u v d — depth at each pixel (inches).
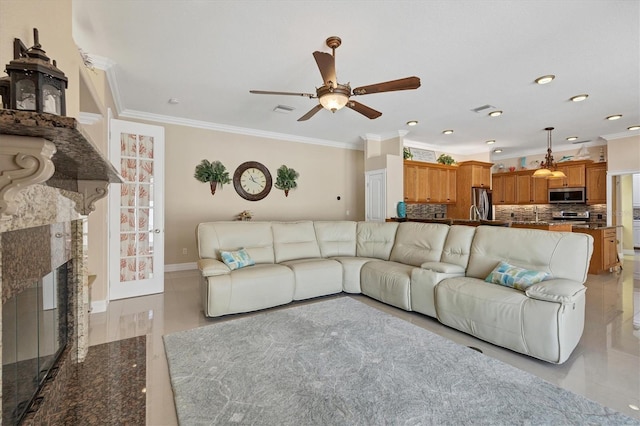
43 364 62.1
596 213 271.7
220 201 218.2
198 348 90.9
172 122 199.8
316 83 142.6
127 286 147.9
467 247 128.3
